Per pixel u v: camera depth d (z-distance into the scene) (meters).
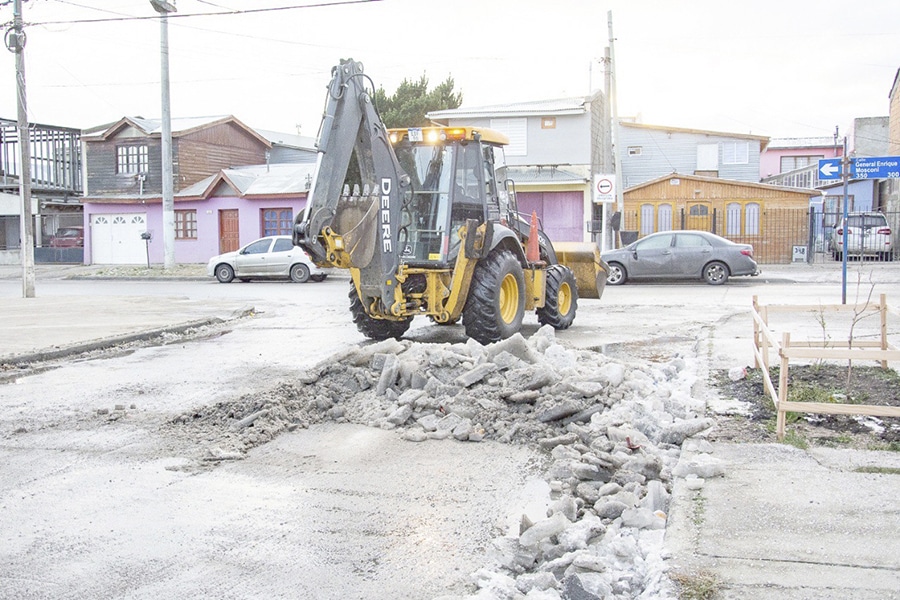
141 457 6.78
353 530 5.19
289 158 45.94
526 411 7.49
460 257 10.95
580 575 4.21
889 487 5.22
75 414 8.23
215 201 36.72
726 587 3.96
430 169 11.13
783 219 32.09
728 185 32.41
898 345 10.06
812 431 6.59
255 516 5.45
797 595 3.87
